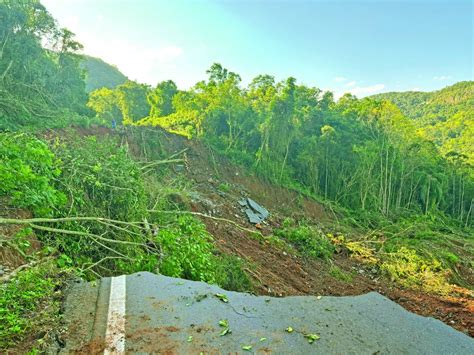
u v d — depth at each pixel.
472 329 7.02
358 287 9.70
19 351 2.54
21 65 14.78
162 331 2.95
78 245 4.68
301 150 25.73
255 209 14.42
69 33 17.95
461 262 14.58
